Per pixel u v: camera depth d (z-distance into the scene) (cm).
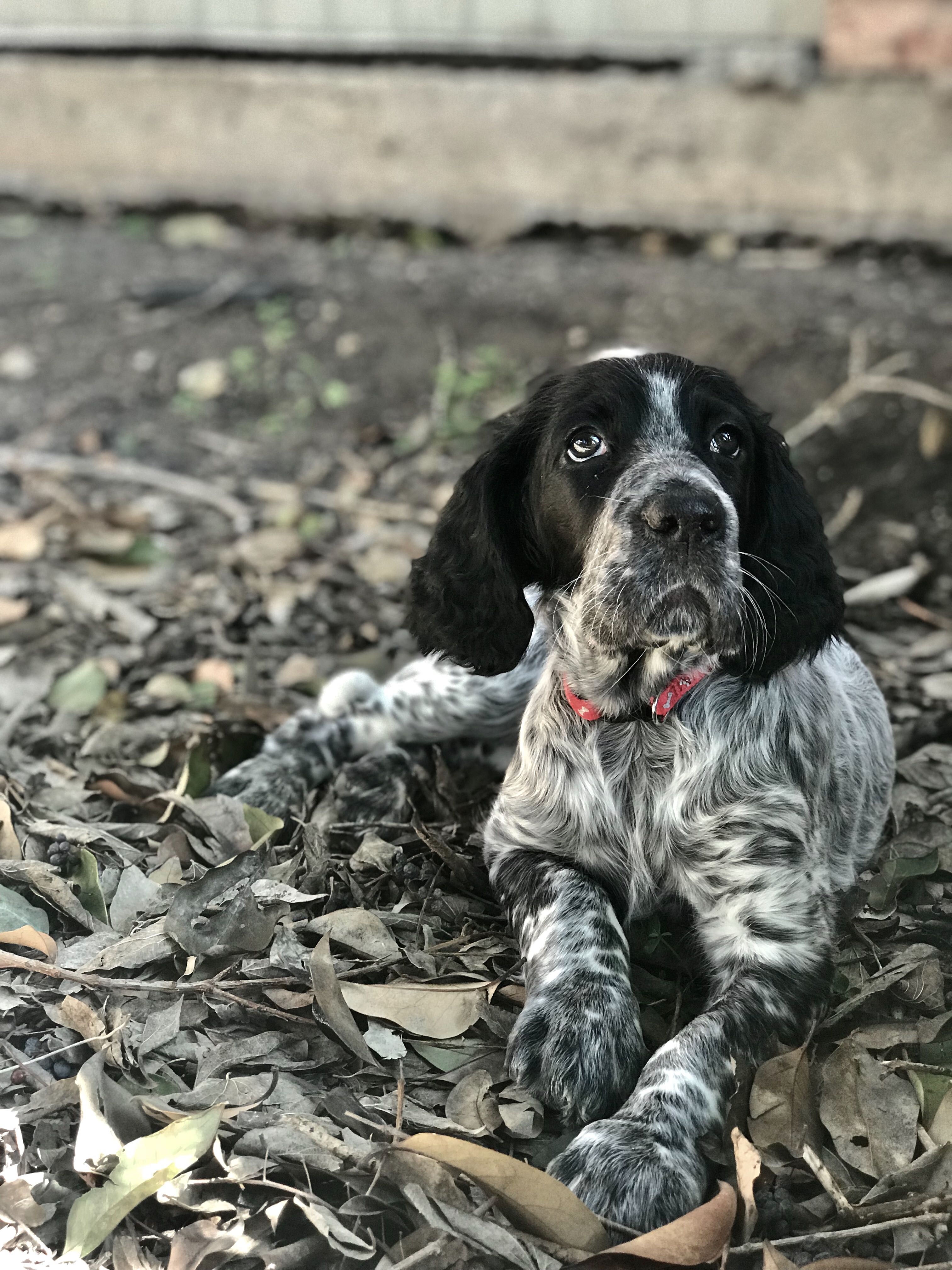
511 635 68
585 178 152
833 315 130
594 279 142
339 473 124
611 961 62
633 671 65
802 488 67
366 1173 55
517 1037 60
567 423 64
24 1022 61
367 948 66
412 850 74
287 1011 62
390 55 154
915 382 119
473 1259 52
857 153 143
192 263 154
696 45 147
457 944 67
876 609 101
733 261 147
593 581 62
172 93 159
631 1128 56
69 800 76
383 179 157
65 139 164
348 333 139
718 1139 57
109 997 62
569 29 150
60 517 112
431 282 145
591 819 67
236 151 160
